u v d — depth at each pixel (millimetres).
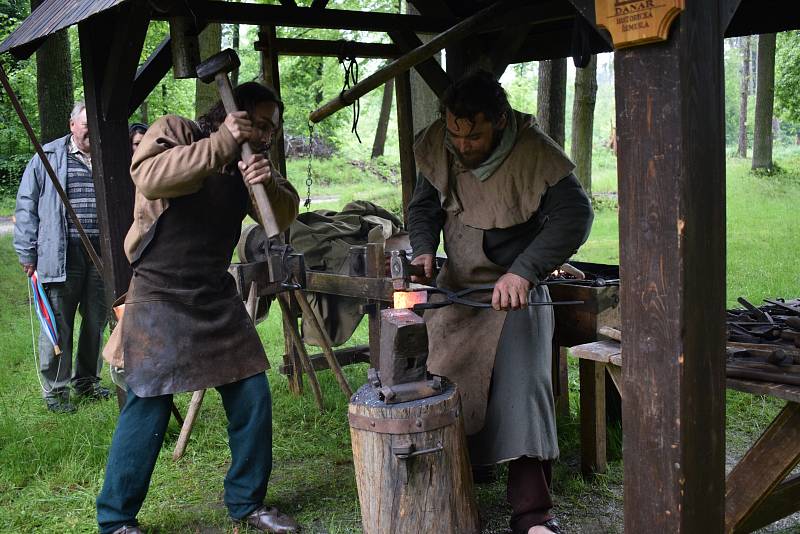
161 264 2967
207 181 2934
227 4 4016
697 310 1973
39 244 4777
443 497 2590
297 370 5023
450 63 4898
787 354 2561
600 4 1934
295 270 4297
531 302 2908
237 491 3244
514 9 4051
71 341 5000
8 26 15305
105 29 3797
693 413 2002
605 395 3900
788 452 2441
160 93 16609
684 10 1821
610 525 3225
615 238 11422
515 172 2881
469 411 2947
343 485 3701
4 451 4117
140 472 3041
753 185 17016
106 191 3865
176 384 2957
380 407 2545
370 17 4508
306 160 23203
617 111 1986
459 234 3051
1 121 17656
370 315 4391
